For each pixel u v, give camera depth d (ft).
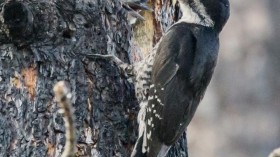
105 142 35.24
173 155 40.11
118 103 35.96
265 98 68.54
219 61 69.72
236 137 68.39
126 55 37.14
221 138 68.28
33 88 34.19
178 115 37.73
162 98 37.50
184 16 40.16
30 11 33.83
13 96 34.04
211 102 68.90
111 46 36.19
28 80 34.19
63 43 34.83
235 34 69.67
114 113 35.76
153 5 39.86
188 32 38.91
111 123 35.60
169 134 37.45
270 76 68.59
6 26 33.71
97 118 35.19
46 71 34.37
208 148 68.13
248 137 68.28
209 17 39.68
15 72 34.12
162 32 40.09
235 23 69.72
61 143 34.01
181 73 38.01
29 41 34.14
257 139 68.23
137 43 39.42
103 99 35.45
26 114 34.04
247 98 68.90
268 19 69.26
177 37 38.58
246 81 68.80
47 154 33.94
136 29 39.40
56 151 33.96
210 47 39.04
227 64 69.51
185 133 40.88
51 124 34.04
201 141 68.33
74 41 35.04
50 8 34.65
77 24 35.22
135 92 37.19
